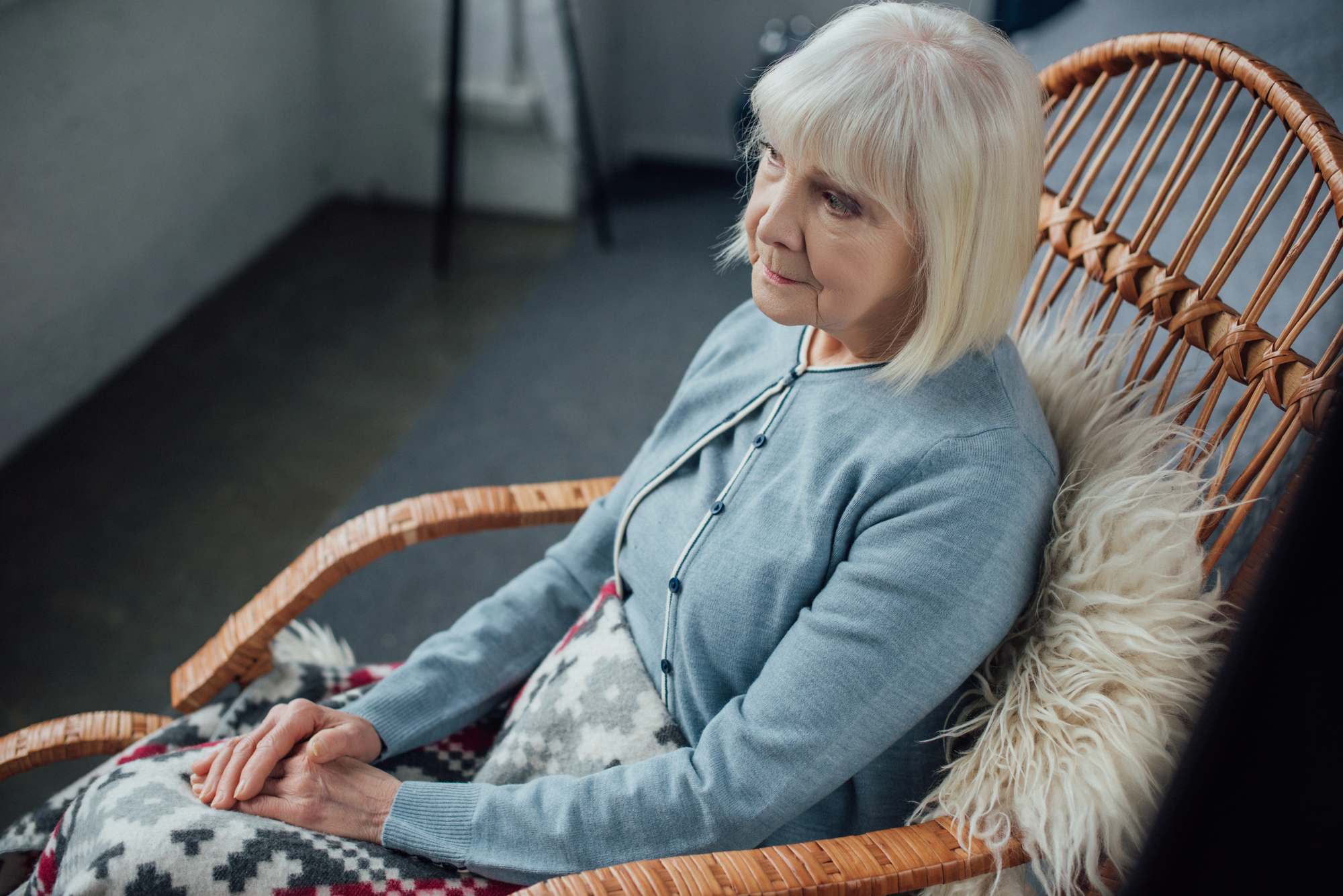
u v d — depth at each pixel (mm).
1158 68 965
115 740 955
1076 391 852
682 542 849
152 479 2041
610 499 995
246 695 947
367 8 2967
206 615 1731
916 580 688
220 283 2752
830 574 760
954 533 689
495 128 3066
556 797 763
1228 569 854
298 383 2365
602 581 986
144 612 1729
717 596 795
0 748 941
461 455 2143
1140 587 718
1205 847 477
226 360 2438
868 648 695
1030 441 734
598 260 2977
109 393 2293
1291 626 438
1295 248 792
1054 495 765
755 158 807
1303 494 430
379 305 2699
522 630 968
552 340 2570
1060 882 692
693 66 3512
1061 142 1040
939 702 713
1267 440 758
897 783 791
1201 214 873
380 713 875
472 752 940
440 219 2787
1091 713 703
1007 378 757
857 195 672
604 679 845
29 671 1598
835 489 752
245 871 712
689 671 809
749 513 805
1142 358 875
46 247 2090
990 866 701
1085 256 962
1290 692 443
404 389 2361
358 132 3182
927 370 727
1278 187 821
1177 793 478
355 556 986
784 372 863
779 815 729
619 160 3666
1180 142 1534
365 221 3152
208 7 2479
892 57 653
